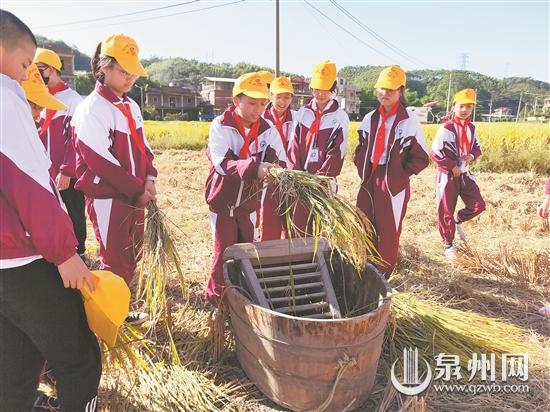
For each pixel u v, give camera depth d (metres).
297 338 2.73
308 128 4.96
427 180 10.83
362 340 2.77
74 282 2.13
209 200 3.77
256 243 3.62
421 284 4.82
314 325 2.68
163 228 3.14
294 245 3.66
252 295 3.30
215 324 3.43
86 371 2.43
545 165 12.28
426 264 5.51
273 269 3.52
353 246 3.15
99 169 3.20
